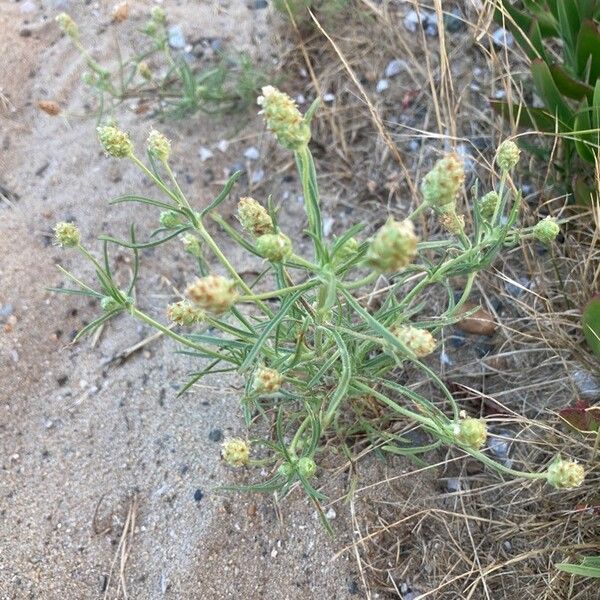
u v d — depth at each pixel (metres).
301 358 0.18
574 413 0.19
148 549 0.21
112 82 0.32
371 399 0.21
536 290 0.23
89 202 0.29
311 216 0.15
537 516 0.20
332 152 0.29
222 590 0.20
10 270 0.27
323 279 0.14
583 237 0.24
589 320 0.19
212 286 0.13
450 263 0.16
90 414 0.24
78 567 0.21
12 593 0.21
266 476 0.22
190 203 0.29
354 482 0.20
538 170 0.26
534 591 0.19
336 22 0.31
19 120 0.31
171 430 0.23
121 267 0.27
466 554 0.20
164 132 0.30
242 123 0.30
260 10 0.33
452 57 0.29
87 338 0.25
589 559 0.17
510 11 0.26
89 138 0.30
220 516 0.21
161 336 0.25
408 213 0.27
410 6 0.31
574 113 0.23
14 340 0.25
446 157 0.14
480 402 0.22
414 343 0.14
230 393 0.23
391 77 0.30
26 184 0.29
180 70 0.29
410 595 0.20
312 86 0.31
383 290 0.23
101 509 0.22
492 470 0.21
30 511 0.22
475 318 0.23
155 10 0.29
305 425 0.18
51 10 0.35
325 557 0.20
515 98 0.28
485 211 0.18
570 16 0.25
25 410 0.24
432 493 0.21
